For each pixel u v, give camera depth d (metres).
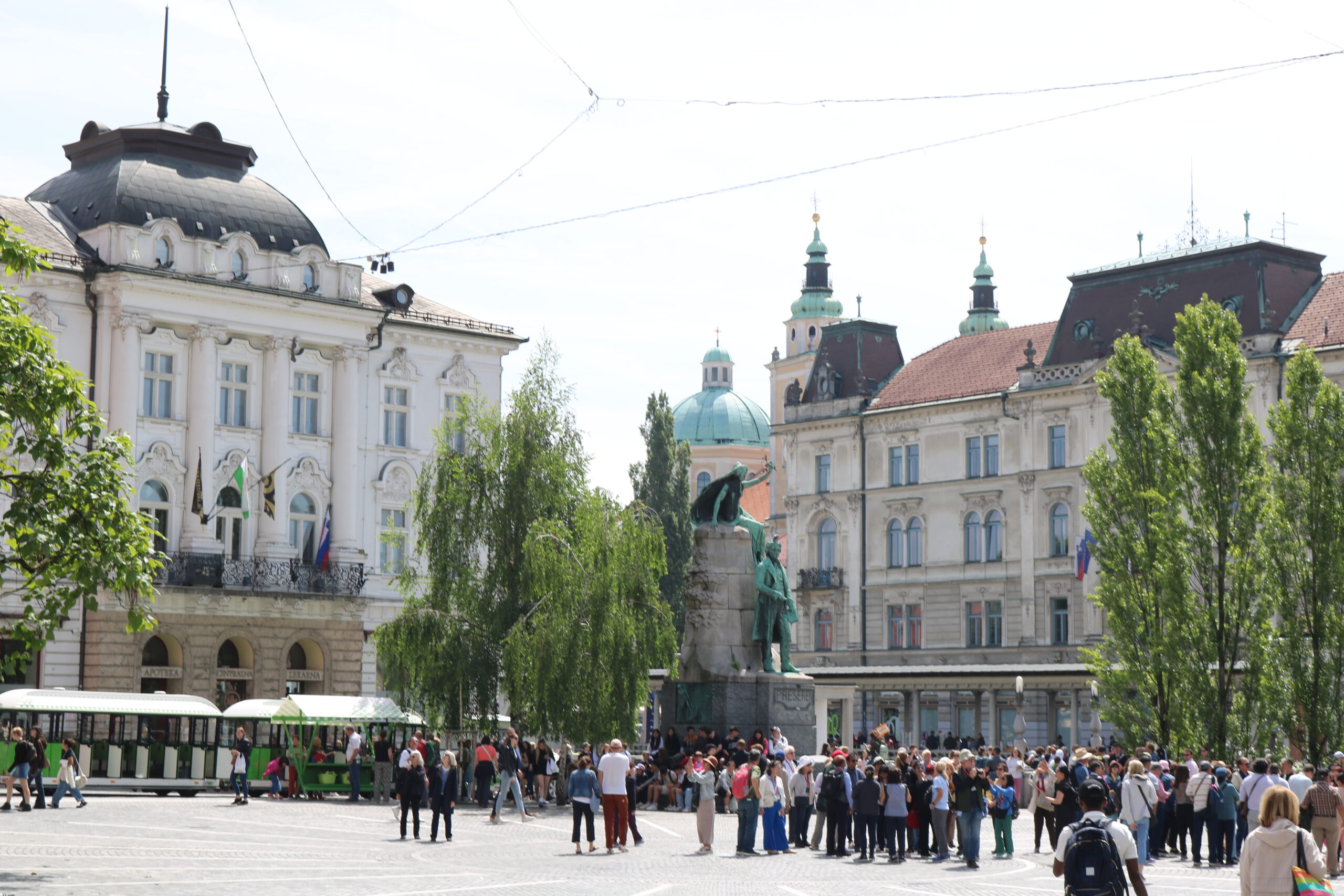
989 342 89.12
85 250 61.00
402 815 32.16
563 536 46.34
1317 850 13.45
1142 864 29.34
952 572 84.44
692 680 43.88
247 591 61.03
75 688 58.28
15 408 23.31
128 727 50.50
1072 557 79.31
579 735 43.78
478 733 47.00
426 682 45.22
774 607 44.56
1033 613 80.50
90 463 24.03
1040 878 26.20
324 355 65.75
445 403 69.44
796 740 43.47
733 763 38.81
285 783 47.53
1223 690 45.00
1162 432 47.31
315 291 65.19
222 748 48.62
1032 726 76.75
